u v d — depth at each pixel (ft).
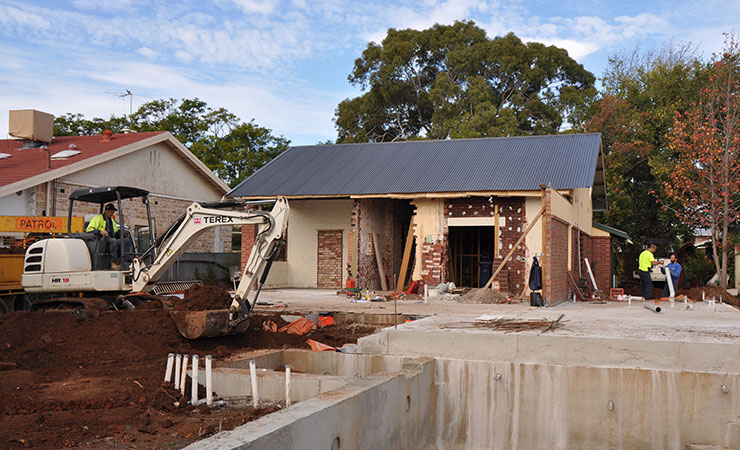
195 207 36.35
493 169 68.74
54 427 20.90
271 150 127.03
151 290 38.34
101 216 38.40
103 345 32.14
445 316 42.24
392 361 32.68
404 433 27.71
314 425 19.34
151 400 24.89
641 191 114.73
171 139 81.56
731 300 68.59
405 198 67.92
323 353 34.22
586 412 29.78
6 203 59.88
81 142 79.87
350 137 153.28
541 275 56.44
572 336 30.73
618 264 105.91
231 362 30.42
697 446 27.96
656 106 111.96
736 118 89.45
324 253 81.71
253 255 34.53
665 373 28.71
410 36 153.69
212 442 15.85
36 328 33.22
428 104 154.40
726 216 85.81
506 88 154.30
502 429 31.01
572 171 64.69
